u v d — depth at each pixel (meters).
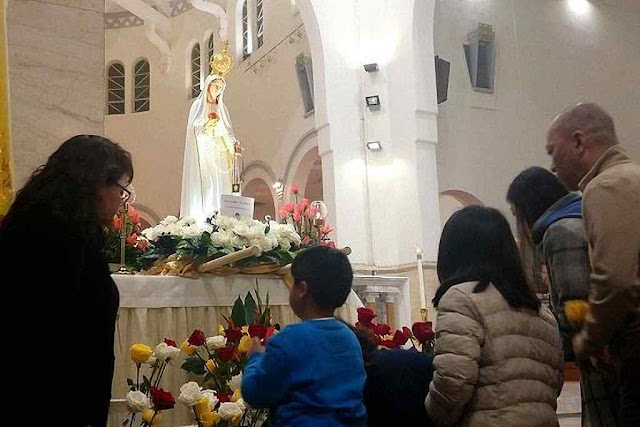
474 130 12.86
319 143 10.85
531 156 13.41
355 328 2.65
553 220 2.42
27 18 4.47
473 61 13.05
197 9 18.83
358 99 10.95
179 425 3.26
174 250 3.84
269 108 15.34
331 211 10.52
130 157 2.01
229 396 2.92
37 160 4.35
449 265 2.39
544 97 13.88
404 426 2.43
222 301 3.64
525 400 2.16
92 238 1.80
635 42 15.27
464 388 2.13
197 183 7.21
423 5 10.70
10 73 4.36
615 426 2.26
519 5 13.98
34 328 1.63
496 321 2.20
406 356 2.53
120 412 3.09
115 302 1.86
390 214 10.58
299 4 11.23
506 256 2.31
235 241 3.70
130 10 18.84
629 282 1.94
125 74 20.03
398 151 10.62
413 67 10.49
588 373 2.34
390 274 10.35
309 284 2.31
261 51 15.77
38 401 1.63
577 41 14.55
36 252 1.66
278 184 12.55
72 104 4.53
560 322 2.51
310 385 2.13
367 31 11.12
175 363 3.31
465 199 12.71
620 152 2.28
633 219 1.97
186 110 18.86
